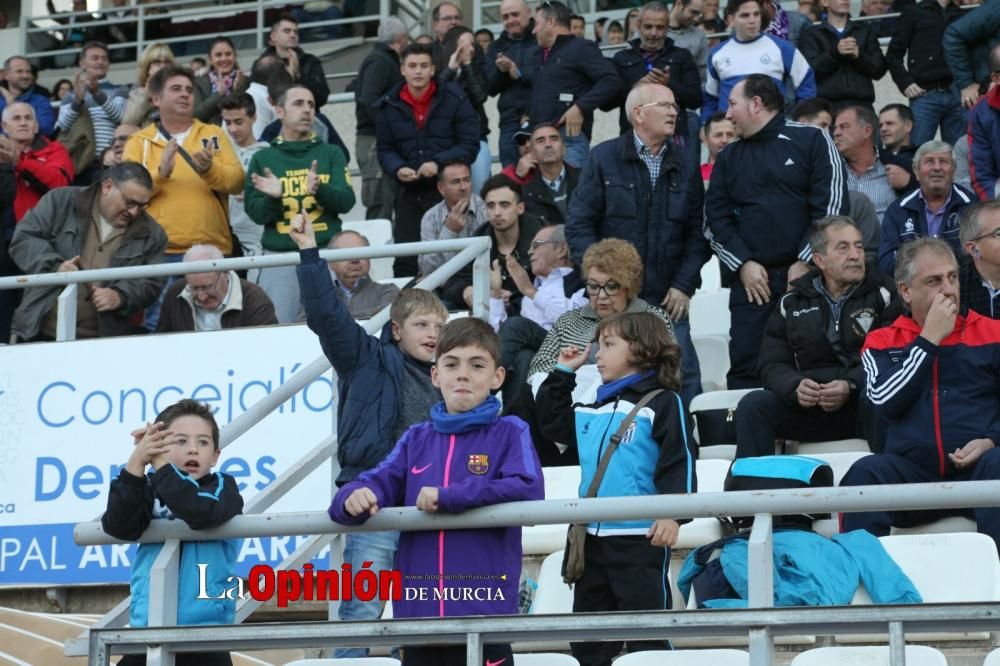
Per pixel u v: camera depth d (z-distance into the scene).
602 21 51.09
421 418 18.64
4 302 32.00
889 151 33.22
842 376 23.42
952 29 37.88
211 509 15.55
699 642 19.28
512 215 29.06
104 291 27.75
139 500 15.65
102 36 56.94
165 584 15.59
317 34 53.47
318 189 31.08
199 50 55.09
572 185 33.00
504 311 28.09
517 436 15.84
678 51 37.19
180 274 25.69
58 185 36.06
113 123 42.50
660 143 27.70
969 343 20.58
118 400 25.31
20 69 45.62
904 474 20.27
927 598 18.41
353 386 18.44
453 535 15.41
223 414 24.91
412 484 15.87
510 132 38.16
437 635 14.10
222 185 31.52
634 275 23.56
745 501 14.47
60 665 20.77
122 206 28.50
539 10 36.75
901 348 20.94
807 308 23.89
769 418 23.47
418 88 35.00
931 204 27.69
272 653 21.14
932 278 20.80
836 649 16.39
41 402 25.56
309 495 24.11
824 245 23.72
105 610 24.78
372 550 19.03
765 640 13.45
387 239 37.03
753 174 26.88
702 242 27.75
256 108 40.25
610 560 17.28
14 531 25.22
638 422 17.48
